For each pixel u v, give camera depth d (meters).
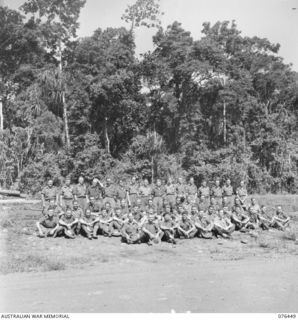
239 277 11.76
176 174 38.78
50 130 37.47
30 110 38.06
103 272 12.29
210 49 42.25
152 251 15.44
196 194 21.80
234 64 44.94
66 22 41.38
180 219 18.06
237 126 43.84
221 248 16.34
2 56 41.53
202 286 10.78
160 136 40.69
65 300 9.58
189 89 43.59
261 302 9.49
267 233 19.67
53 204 17.52
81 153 35.50
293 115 48.09
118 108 40.59
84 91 39.12
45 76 38.62
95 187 19.22
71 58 41.88
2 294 9.94
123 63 40.88
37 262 13.13
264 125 45.12
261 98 48.62
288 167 44.06
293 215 25.62
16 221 19.39
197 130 45.41
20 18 40.88
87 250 15.08
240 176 39.31
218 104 43.38
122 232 16.77
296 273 12.28
